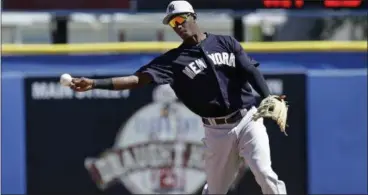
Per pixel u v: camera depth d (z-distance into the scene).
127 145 28.08
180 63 17.25
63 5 27.88
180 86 17.39
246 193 27.95
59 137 28.05
